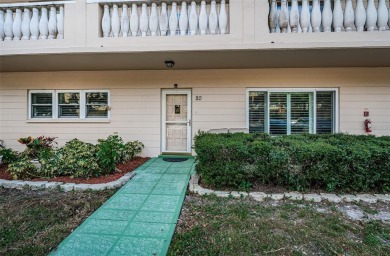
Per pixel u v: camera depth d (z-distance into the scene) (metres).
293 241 2.85
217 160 4.43
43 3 6.02
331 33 5.51
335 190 4.31
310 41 5.46
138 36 5.83
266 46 5.45
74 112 7.68
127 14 5.95
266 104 7.16
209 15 5.78
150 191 4.46
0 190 4.54
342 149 4.25
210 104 7.25
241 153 4.35
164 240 2.89
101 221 3.35
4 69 7.31
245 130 6.99
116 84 7.47
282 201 4.03
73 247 2.75
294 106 7.12
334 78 6.95
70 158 5.14
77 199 4.10
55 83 7.58
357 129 6.92
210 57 6.10
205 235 2.98
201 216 3.49
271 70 7.09
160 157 7.25
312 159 4.25
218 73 7.21
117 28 5.94
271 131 7.15
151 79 7.39
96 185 4.60
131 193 4.36
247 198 4.13
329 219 3.38
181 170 5.84
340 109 6.94
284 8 5.61
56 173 5.16
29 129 7.67
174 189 4.55
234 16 5.61
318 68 6.98
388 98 6.88
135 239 2.91
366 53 5.72
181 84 7.30
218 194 4.24
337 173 4.27
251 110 7.21
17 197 4.21
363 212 3.64
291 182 4.33
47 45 5.96
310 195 4.12
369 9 5.57
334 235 2.96
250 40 5.56
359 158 4.18
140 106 7.44
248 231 3.05
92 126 7.55
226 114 7.21
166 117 7.51
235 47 5.48
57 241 2.87
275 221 3.31
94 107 7.64
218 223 3.25
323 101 7.07
